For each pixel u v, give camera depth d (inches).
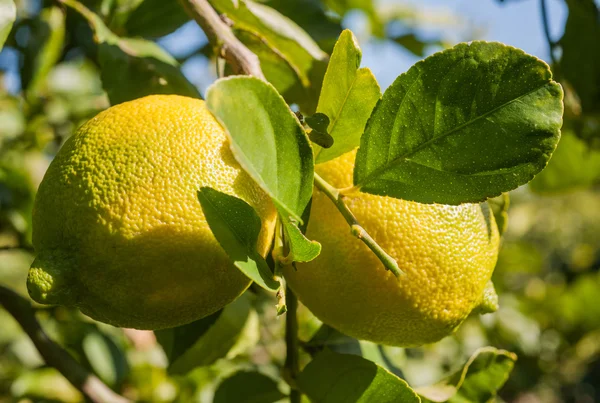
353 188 20.2
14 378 39.4
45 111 36.5
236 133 18.2
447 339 48.4
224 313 25.1
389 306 20.7
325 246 20.5
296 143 18.8
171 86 24.3
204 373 35.5
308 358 24.4
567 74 31.3
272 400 23.8
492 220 21.6
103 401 26.3
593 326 54.6
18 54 31.6
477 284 21.0
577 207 137.7
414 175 19.9
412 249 20.4
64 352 26.5
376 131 19.9
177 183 19.1
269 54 25.1
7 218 33.2
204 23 22.0
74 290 19.4
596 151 34.2
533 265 50.9
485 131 19.5
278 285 19.1
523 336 48.9
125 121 19.5
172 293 19.3
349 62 19.8
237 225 18.7
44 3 31.1
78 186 19.2
